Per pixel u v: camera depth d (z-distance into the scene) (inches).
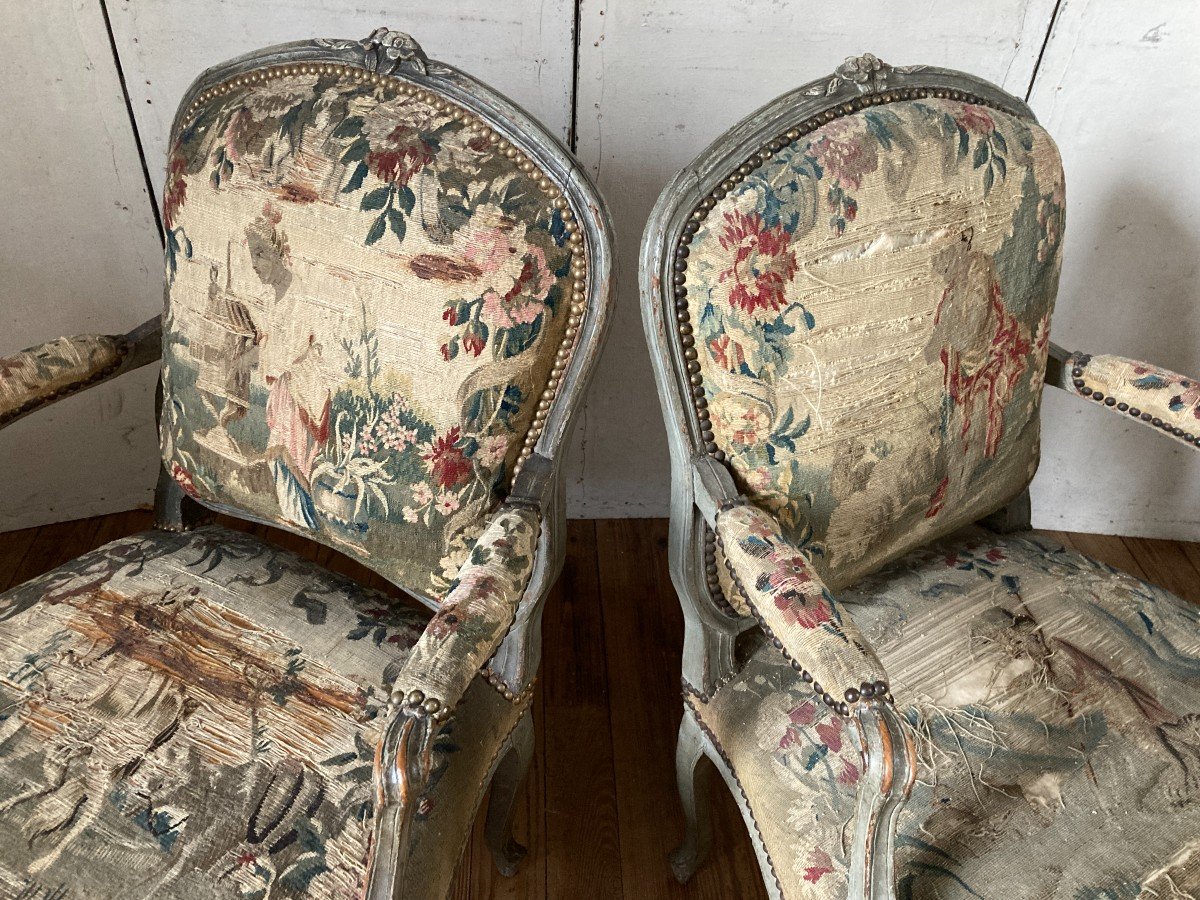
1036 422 38.1
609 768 50.0
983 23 44.2
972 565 37.7
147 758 29.1
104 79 44.5
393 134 29.3
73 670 31.5
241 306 32.0
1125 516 62.7
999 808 29.1
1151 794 29.6
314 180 29.9
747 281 29.2
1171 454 58.8
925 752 30.5
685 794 40.5
